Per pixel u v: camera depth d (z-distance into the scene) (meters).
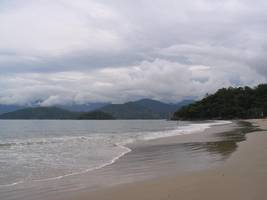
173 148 23.59
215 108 161.62
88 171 14.56
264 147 20.03
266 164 13.40
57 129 65.50
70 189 10.94
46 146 26.73
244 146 21.09
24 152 22.25
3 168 15.44
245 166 13.23
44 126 82.00
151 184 10.72
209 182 10.38
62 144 28.61
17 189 11.15
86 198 9.59
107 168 15.34
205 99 173.38
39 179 12.84
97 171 14.53
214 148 22.28
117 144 27.88
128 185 10.80
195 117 170.88
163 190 9.75
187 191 9.42
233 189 9.27
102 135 42.41
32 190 10.98
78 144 28.34
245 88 169.12
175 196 8.98
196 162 16.12
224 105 158.38
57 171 14.62
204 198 8.59
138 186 10.52
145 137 36.03
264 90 164.12
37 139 36.00
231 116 153.50
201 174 12.08
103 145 27.22
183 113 178.75
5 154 21.11
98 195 9.80
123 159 18.48
